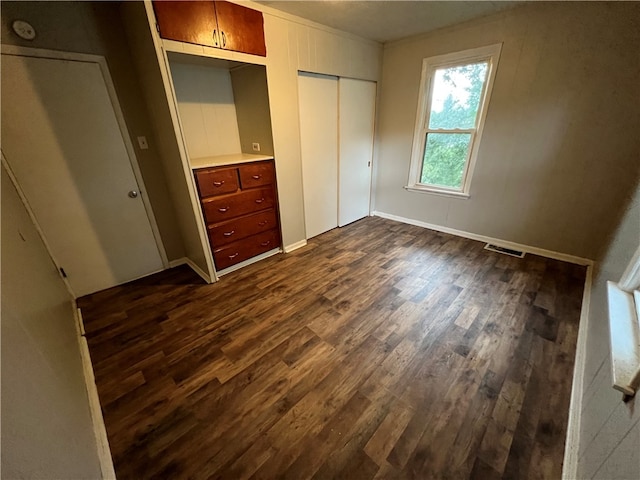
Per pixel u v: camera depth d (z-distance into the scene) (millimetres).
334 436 1267
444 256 2938
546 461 1149
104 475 1086
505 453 1183
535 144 2641
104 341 1856
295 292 2369
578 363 1543
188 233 2594
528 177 2766
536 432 1257
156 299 2316
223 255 2600
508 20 2469
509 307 2096
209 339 1861
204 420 1348
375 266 2775
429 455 1185
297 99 2691
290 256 3047
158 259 2756
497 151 2889
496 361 1635
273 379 1557
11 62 1759
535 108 2551
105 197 2326
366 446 1224
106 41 2066
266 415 1364
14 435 584
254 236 2809
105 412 1390
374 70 3416
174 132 2027
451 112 3160
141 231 2586
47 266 1819
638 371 808
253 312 2121
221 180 2377
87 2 1937
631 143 2182
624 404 833
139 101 2318
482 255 2924
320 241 3426
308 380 1547
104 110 2172
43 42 1834
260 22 2211
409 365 1627
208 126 2725
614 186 2330
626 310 1202
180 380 1562
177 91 2463
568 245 2699
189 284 2535
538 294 2232
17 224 1461
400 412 1364
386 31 2906
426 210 3703
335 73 2969
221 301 2270
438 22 2678
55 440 787
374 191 4219
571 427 1235
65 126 2037
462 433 1266
